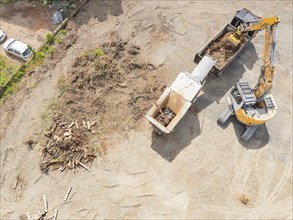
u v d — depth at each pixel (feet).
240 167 70.64
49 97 76.95
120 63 80.84
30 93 77.51
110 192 67.56
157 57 83.05
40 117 74.64
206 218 65.72
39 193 67.26
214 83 80.12
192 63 82.64
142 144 72.49
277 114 76.79
